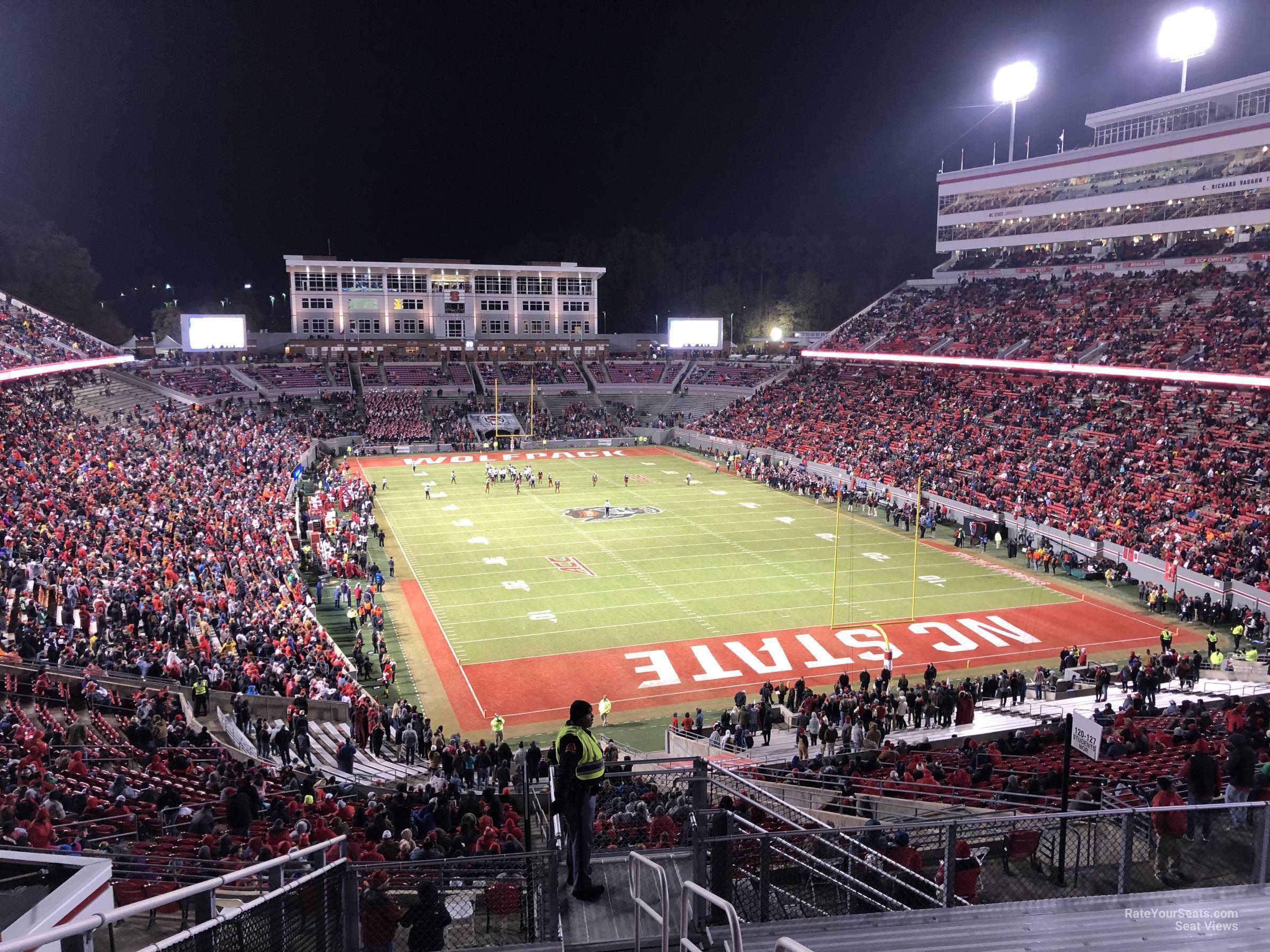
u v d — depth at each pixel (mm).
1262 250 61906
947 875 7457
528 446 81312
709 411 86938
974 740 19844
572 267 101438
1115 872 8727
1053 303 71625
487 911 8422
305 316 94125
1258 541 37688
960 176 84562
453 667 30984
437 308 98000
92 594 27219
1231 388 52375
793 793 15273
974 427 60375
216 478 49938
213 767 17734
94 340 72375
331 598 38625
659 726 26547
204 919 5434
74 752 16625
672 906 7375
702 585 39719
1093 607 37406
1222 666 29844
